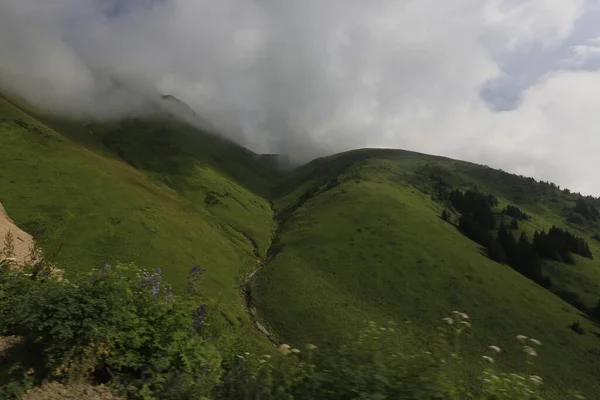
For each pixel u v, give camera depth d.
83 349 7.35
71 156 126.44
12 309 8.33
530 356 5.17
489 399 4.68
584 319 107.88
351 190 182.25
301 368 5.66
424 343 5.34
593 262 155.25
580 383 79.31
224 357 9.09
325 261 124.25
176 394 7.19
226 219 169.25
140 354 8.00
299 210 184.62
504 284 117.19
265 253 142.25
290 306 93.00
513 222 179.88
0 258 12.02
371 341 5.47
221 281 97.25
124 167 170.50
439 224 152.38
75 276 9.56
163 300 9.36
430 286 112.38
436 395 4.70
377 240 134.38
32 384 6.92
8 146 116.81
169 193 157.62
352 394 4.91
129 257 85.31
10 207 88.12
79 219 92.06
